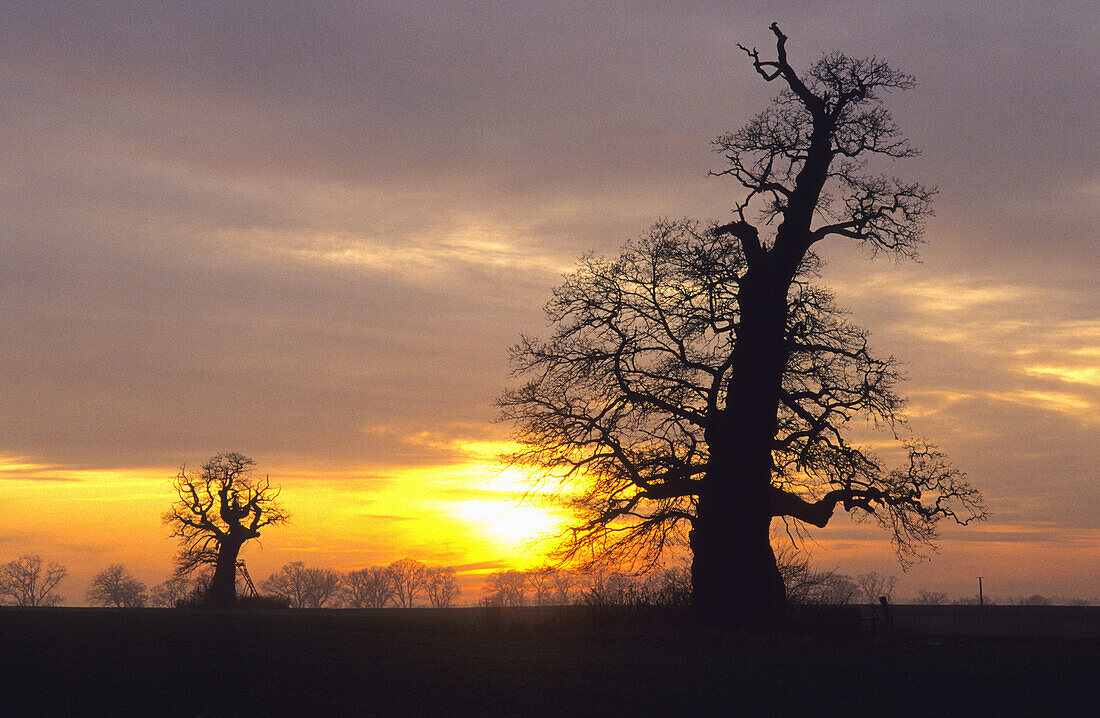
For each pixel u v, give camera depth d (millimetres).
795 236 32219
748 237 32375
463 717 13656
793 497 32031
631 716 13930
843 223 33219
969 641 26406
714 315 31766
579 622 30125
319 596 181875
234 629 28484
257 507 72500
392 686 16312
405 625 31344
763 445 30625
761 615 29141
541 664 19781
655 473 32312
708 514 30469
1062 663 20828
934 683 17516
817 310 31781
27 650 20453
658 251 31859
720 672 18750
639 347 32125
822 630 28266
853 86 33156
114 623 30266
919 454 31719
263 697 14883
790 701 15367
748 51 33875
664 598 30922
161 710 13617
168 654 20344
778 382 31109
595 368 32156
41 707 13625
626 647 23750
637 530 32156
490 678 17469
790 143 33125
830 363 32375
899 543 31891
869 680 17844
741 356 31156
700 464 31766
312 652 21547
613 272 32375
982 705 15250
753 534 29969
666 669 19156
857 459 31828
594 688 16438
